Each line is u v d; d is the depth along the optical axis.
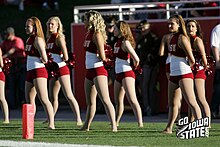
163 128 29.53
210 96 36.81
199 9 36.72
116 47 29.11
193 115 26.58
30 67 28.44
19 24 60.28
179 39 25.95
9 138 25.62
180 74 26.14
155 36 36.91
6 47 41.47
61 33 29.39
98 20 27.45
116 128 28.33
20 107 42.31
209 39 36.88
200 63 27.09
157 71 37.31
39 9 64.56
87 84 28.00
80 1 66.31
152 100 37.31
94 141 24.56
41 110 41.41
